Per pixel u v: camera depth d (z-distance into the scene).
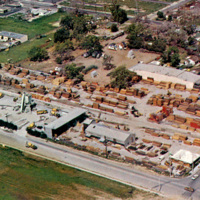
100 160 142.75
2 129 166.25
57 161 143.75
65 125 162.25
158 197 122.69
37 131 159.62
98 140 154.25
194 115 171.38
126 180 131.75
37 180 134.25
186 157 137.38
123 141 148.00
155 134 156.62
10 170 140.00
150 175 133.38
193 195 122.62
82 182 131.88
